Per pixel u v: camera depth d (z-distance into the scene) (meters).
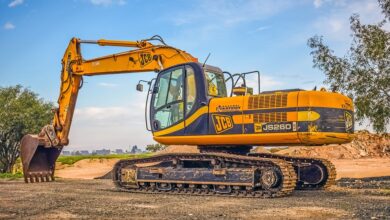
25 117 35.66
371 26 18.27
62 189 16.11
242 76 14.73
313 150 40.47
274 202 11.31
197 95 14.32
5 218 8.91
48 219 8.75
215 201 11.70
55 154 20.12
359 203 10.89
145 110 15.49
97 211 9.80
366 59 18.22
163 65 16.91
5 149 36.06
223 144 14.12
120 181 15.49
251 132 13.45
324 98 12.90
